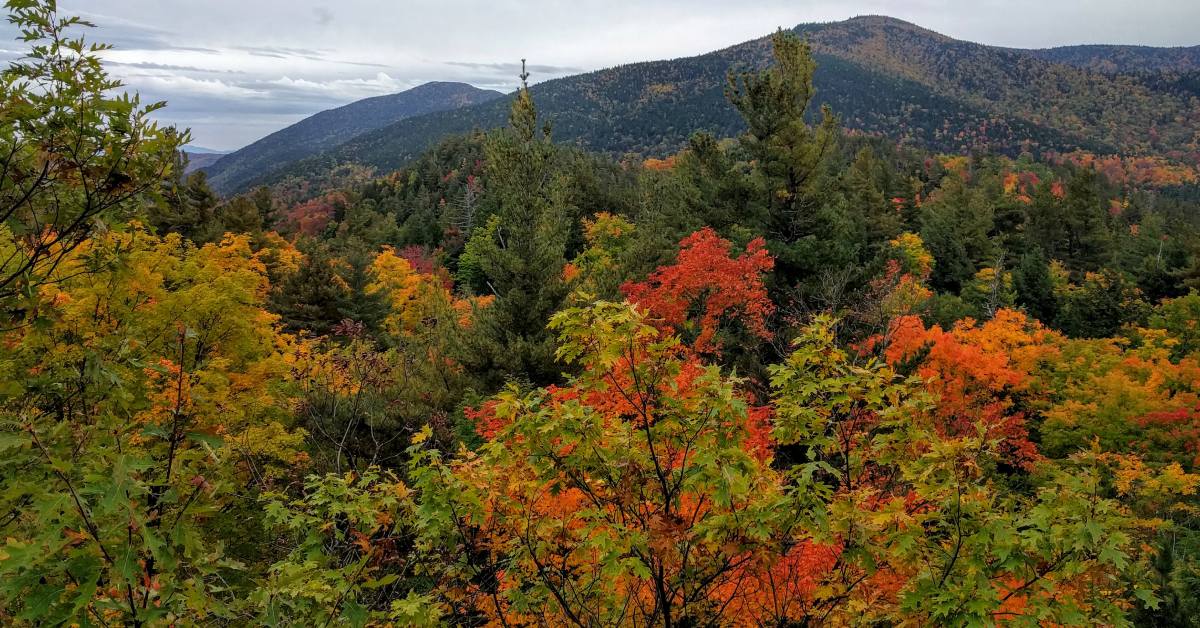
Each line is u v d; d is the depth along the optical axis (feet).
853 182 225.76
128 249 13.23
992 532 12.99
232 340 28.63
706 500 17.97
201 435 11.54
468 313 90.63
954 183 263.29
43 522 8.77
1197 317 109.60
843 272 66.90
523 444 14.88
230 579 18.24
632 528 14.34
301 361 43.78
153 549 9.19
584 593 16.81
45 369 14.08
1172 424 59.67
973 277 173.47
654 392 14.74
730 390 14.16
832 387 16.24
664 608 14.53
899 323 58.54
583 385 15.02
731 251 78.48
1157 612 26.58
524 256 65.57
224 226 126.31
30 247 11.62
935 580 13.26
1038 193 220.84
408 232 242.99
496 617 18.62
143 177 11.65
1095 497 12.97
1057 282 161.17
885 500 18.02
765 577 17.16
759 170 97.19
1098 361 75.41
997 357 54.70
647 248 75.51
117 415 13.42
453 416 53.01
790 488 14.56
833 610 16.22
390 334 95.14
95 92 10.88
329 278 101.81
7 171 10.48
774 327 69.05
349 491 17.29
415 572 17.37
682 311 60.34
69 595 9.29
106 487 9.14
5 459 10.47
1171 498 51.98
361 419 45.85
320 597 13.38
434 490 15.56
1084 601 14.67
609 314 14.43
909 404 15.80
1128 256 211.61
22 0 10.21
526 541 16.30
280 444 34.09
